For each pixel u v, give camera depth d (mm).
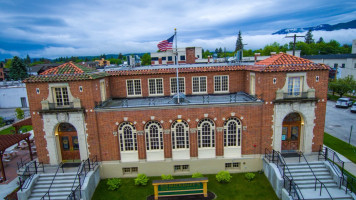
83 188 18438
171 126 21875
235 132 22156
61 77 20953
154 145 22328
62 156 22953
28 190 18984
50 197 18797
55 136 22172
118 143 22125
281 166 19891
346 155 24828
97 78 22141
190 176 22156
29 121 30781
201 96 25891
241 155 22375
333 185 18562
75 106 21125
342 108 48312
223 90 26578
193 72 25922
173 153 22297
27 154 29406
